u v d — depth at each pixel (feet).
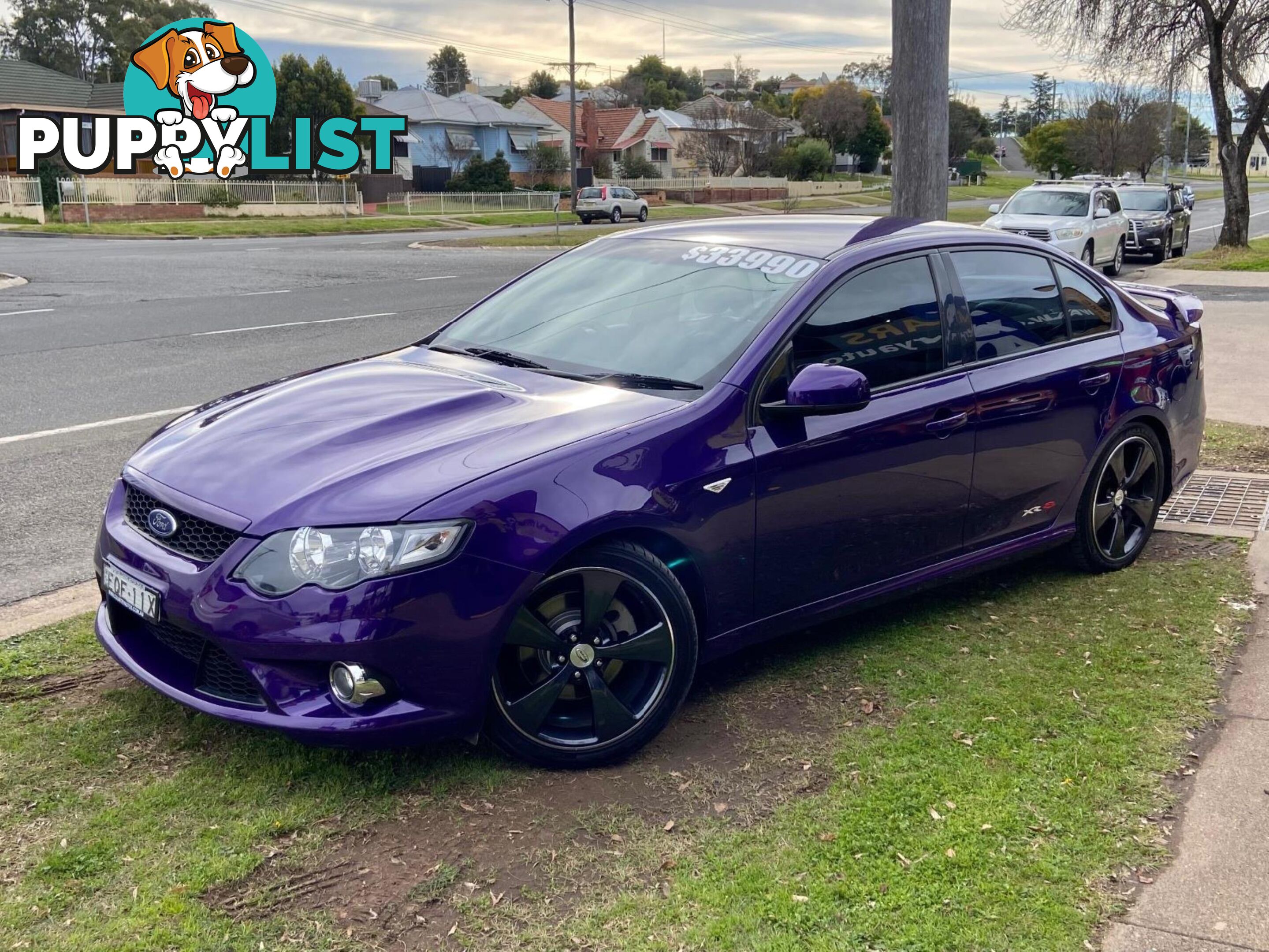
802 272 13.19
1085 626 14.58
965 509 14.20
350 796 10.43
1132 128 229.04
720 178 246.47
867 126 309.22
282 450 11.12
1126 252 78.79
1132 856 9.62
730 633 12.22
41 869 9.20
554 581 10.58
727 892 9.08
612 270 15.02
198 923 8.62
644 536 11.18
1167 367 16.83
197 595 10.18
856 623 14.76
